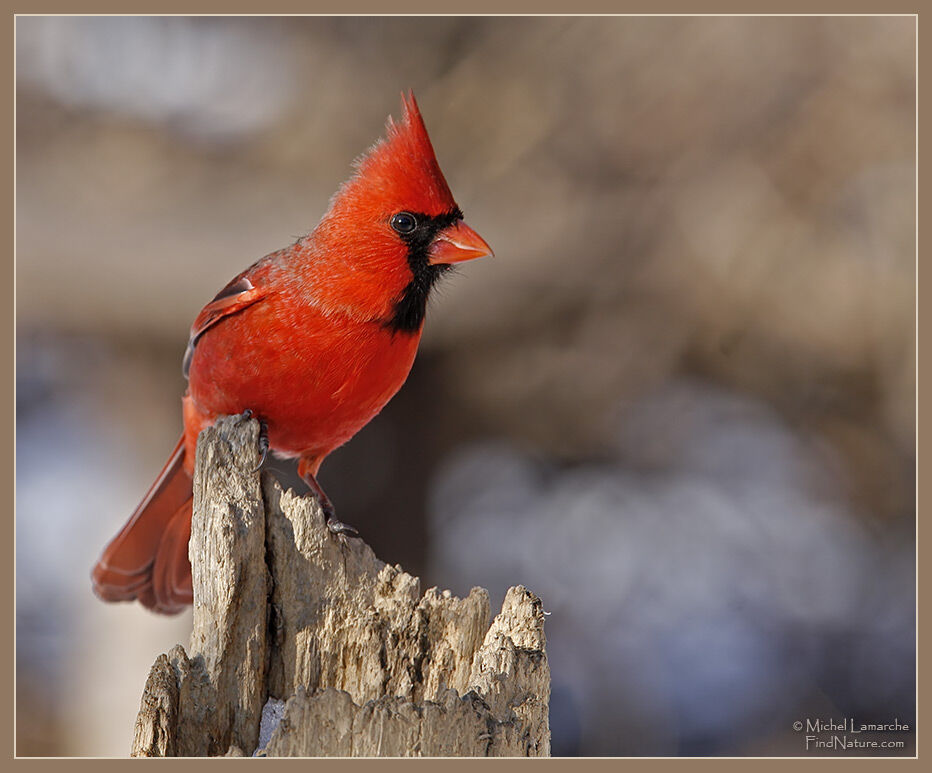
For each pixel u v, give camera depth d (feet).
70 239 31.27
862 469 37.06
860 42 31.94
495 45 34.27
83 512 36.52
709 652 37.58
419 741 12.60
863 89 32.19
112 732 35.53
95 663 36.22
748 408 37.32
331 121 34.14
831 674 36.88
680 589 38.55
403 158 17.21
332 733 12.54
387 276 17.19
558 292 34.55
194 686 13.79
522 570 39.22
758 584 38.42
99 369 35.86
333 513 19.30
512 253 33.45
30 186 32.09
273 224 32.32
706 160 33.50
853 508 37.96
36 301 31.94
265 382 17.44
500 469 40.06
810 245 33.19
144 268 31.48
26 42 32.63
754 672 37.06
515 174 33.58
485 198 33.37
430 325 34.99
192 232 32.01
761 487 38.93
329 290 17.04
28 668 36.09
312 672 14.53
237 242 31.81
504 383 36.94
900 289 32.58
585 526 39.52
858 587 37.91
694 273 34.04
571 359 36.14
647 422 38.04
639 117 33.32
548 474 40.22
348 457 39.14
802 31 32.24
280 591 14.73
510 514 40.04
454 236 17.40
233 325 17.28
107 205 32.30
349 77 34.60
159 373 35.37
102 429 36.19
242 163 33.76
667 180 33.65
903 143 31.99
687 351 35.40
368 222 17.15
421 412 38.99
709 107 33.09
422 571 39.14
